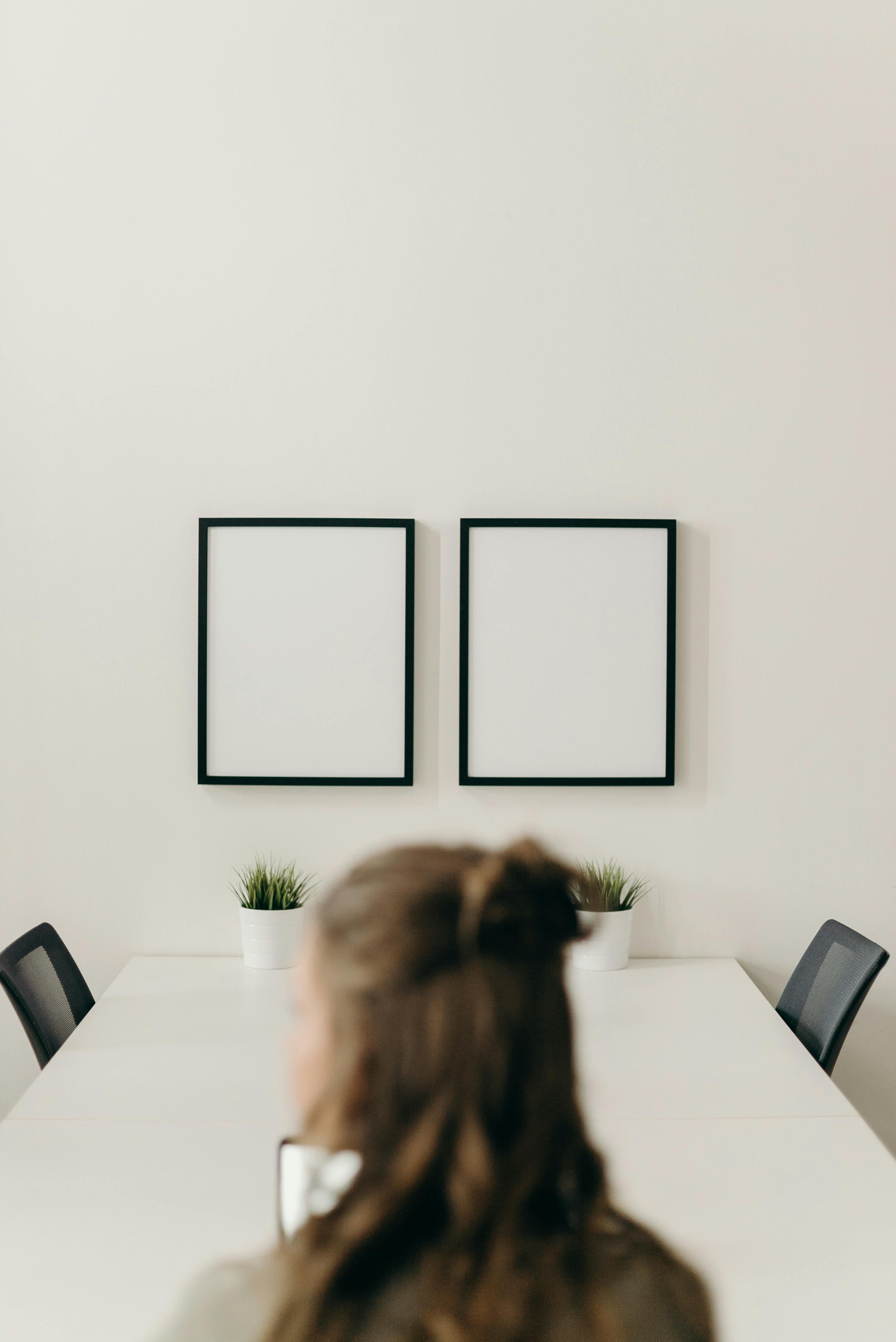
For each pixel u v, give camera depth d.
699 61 2.22
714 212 2.22
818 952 1.97
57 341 2.23
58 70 2.22
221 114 2.22
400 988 0.48
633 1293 0.49
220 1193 1.22
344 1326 0.46
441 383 2.23
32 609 2.24
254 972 2.13
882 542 2.23
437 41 2.21
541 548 2.22
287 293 2.23
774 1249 1.10
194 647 2.25
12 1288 1.02
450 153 2.22
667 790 2.25
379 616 2.23
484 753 2.23
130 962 2.20
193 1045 1.71
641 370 2.23
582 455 2.24
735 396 2.23
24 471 2.24
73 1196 1.21
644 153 2.22
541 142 2.22
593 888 0.52
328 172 2.23
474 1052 0.47
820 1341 0.94
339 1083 0.49
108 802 2.26
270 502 2.24
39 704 2.25
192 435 2.24
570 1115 0.49
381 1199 0.47
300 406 2.24
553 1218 0.49
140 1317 0.97
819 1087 1.55
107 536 2.24
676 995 1.99
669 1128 1.41
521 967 0.49
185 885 2.26
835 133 2.22
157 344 2.23
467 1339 0.45
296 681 2.23
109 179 2.23
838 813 2.24
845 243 2.22
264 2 2.21
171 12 2.21
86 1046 1.70
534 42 2.21
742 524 2.24
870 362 2.22
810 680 2.24
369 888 0.51
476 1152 0.47
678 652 2.24
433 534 2.24
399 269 2.23
